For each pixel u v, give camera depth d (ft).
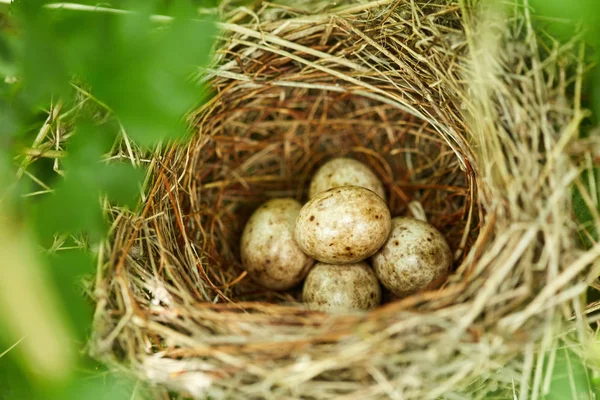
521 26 0.81
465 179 0.89
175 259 0.84
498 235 0.80
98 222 0.76
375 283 0.87
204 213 0.90
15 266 0.73
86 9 0.77
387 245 0.87
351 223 0.85
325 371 0.79
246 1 0.87
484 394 0.82
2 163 0.78
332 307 0.86
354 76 0.87
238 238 0.93
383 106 0.90
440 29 0.84
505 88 0.81
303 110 0.92
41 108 0.82
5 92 0.79
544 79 0.81
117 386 0.80
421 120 0.90
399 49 0.86
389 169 0.92
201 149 0.89
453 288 0.79
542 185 0.79
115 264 0.81
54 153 0.83
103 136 0.79
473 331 0.78
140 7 0.74
